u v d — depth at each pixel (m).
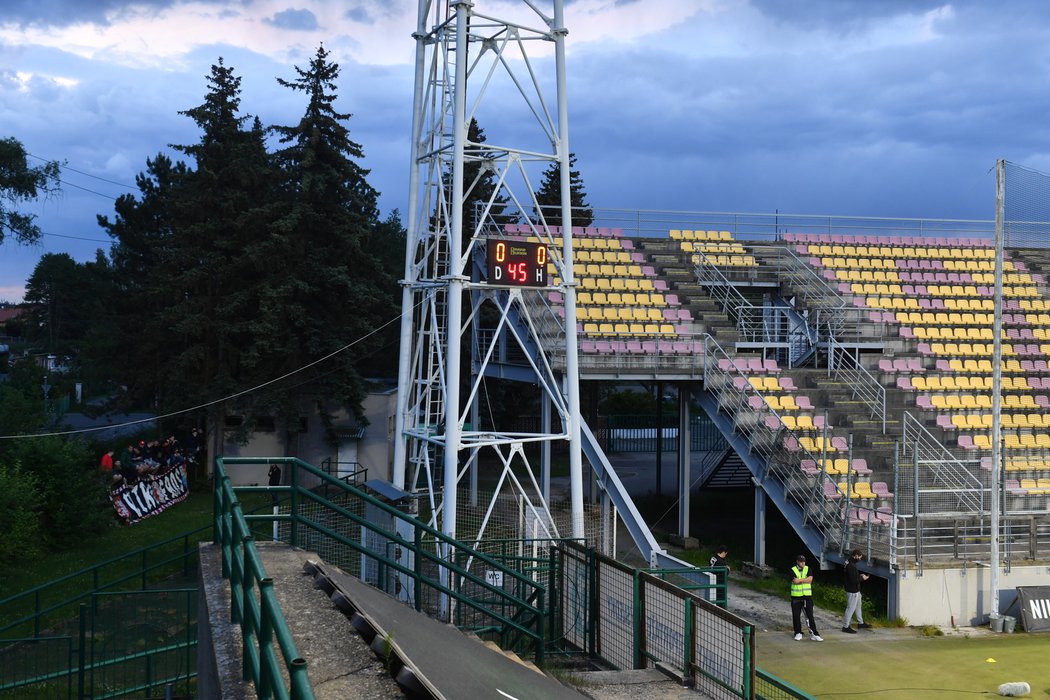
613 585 10.88
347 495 18.94
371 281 38.44
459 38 19.92
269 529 14.52
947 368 31.30
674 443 48.72
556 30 21.62
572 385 21.80
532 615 12.38
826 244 38.91
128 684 14.25
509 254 21.33
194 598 18.83
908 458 24.39
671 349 28.39
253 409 35.47
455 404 19.47
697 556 24.55
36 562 22.89
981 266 38.78
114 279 55.31
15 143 31.84
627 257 35.03
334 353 35.53
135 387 39.19
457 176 19.97
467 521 22.80
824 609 19.69
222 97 37.81
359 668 5.56
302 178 37.16
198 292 37.03
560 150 22.03
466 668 6.54
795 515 22.50
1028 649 17.00
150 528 27.48
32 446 24.98
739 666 8.51
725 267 34.16
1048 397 29.23
